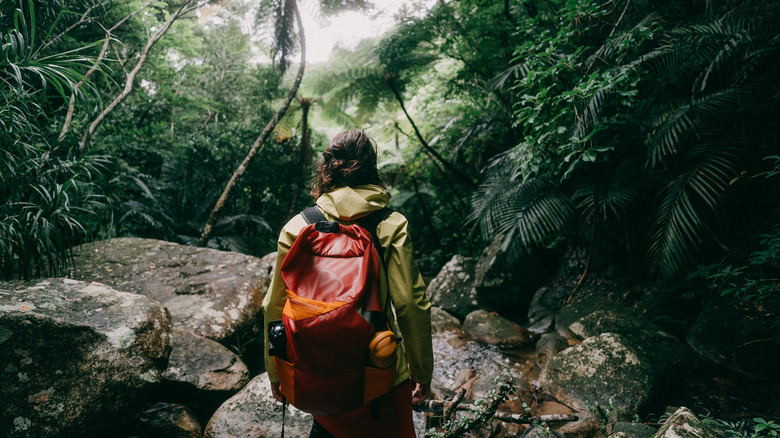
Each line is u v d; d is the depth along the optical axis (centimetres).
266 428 189
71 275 302
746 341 266
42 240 226
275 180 791
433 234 802
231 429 189
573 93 258
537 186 372
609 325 319
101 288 201
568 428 205
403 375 108
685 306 325
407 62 568
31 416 146
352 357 93
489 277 448
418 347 105
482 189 420
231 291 309
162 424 193
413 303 102
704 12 335
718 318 290
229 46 833
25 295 177
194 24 825
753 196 323
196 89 768
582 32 307
